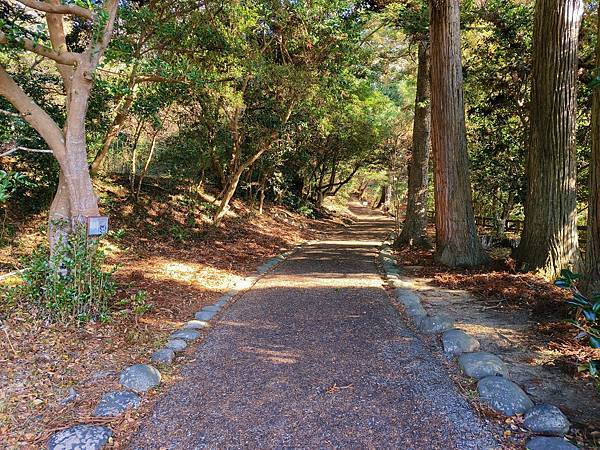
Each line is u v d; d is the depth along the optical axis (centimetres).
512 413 239
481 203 1441
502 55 868
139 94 672
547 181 552
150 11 604
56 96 679
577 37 539
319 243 1138
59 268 373
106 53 516
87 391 269
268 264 767
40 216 660
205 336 379
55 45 381
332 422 236
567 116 539
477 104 1050
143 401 261
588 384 272
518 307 442
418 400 259
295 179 1822
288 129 1005
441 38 639
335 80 849
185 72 541
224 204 1012
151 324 397
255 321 422
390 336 374
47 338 332
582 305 206
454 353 328
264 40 809
